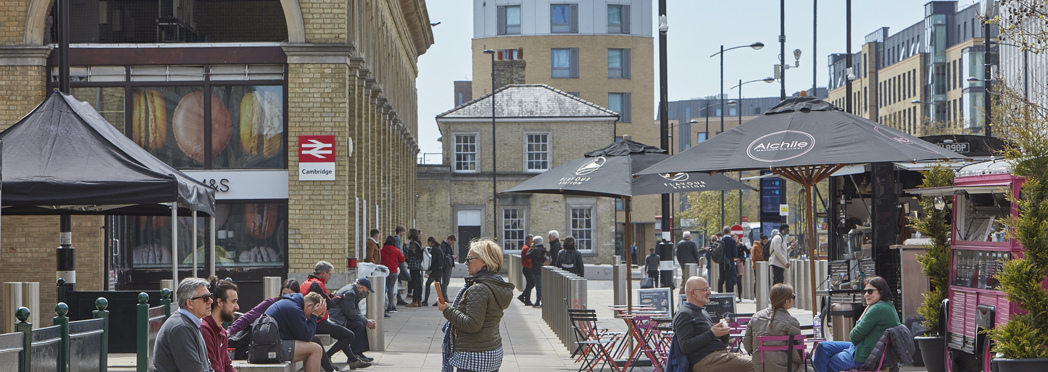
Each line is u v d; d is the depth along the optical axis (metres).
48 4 20.80
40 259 20.39
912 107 100.94
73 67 21.08
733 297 14.39
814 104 12.07
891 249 14.77
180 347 8.07
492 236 50.72
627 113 80.12
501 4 81.44
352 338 14.55
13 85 20.69
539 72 80.19
